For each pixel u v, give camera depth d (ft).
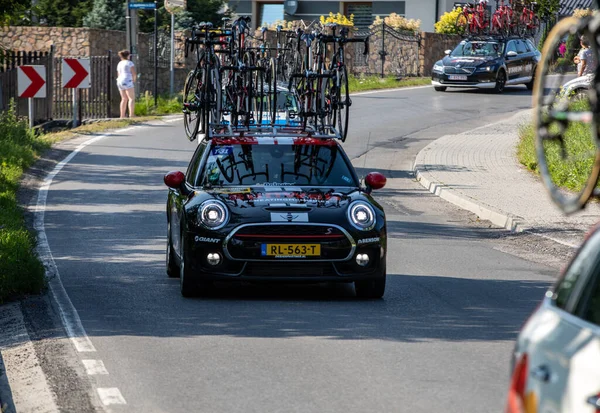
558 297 28.63
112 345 60.13
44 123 216.13
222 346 59.88
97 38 295.07
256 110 107.04
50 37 294.87
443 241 105.19
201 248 72.38
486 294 77.71
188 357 57.21
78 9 320.29
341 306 72.43
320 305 72.79
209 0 319.88
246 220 72.02
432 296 76.54
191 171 83.51
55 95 233.96
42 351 58.75
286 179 79.25
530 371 27.07
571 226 113.09
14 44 296.30
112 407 47.80
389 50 328.70
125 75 224.74
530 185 142.00
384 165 165.37
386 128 207.51
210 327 65.05
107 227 107.04
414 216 121.90
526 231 111.24
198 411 47.09
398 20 334.65
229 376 53.21
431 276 85.30
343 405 47.83
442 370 54.44
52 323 65.98
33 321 66.54
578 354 25.16
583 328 26.17
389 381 52.16
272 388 50.88
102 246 96.53
